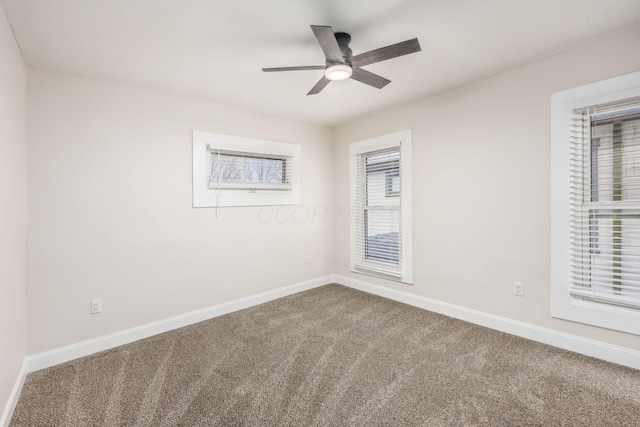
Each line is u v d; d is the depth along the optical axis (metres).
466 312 2.94
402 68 2.52
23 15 1.70
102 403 1.80
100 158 2.54
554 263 2.38
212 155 3.22
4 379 1.66
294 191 3.95
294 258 3.96
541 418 1.62
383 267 3.77
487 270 2.78
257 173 3.62
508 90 2.59
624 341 2.09
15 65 1.92
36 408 1.76
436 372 2.07
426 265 3.27
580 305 2.26
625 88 2.04
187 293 3.04
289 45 2.11
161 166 2.87
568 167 2.30
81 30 1.87
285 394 1.86
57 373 2.15
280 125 3.80
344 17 1.81
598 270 2.22
